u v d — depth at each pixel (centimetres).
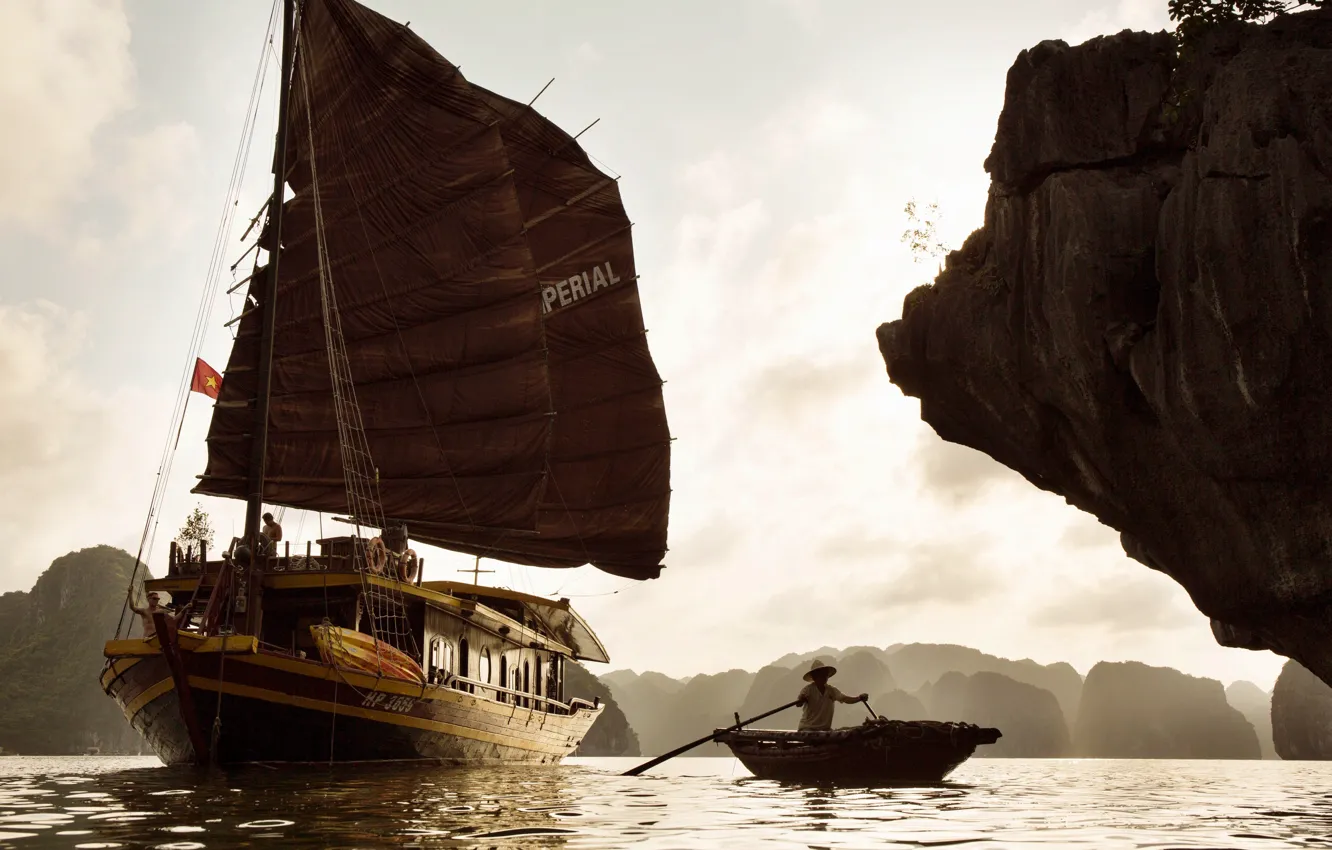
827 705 1574
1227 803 1344
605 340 3120
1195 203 1510
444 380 2419
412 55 2388
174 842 670
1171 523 1709
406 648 1823
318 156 2338
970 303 1909
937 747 1420
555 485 3003
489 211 2441
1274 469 1466
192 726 1552
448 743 1864
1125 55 1786
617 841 711
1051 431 1861
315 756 1644
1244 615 1639
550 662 2486
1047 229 1770
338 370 2267
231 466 2158
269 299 2025
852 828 831
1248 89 1476
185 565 1900
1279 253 1402
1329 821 1024
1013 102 1848
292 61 2236
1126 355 1622
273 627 1805
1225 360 1459
